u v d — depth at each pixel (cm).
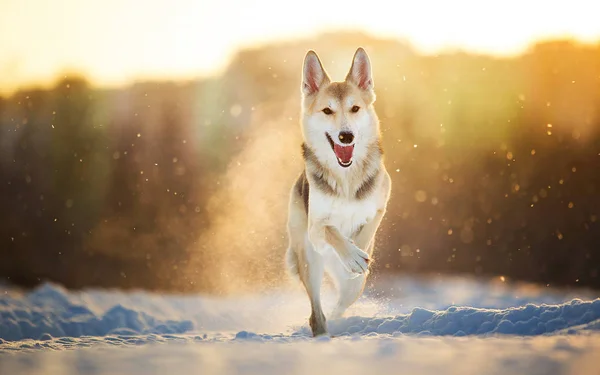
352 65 713
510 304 1076
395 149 2044
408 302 1200
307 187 716
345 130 664
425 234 1930
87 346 546
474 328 582
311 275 688
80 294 1073
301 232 710
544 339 487
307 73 716
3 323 763
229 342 558
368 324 680
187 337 647
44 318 802
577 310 560
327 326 692
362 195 678
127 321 829
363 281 714
